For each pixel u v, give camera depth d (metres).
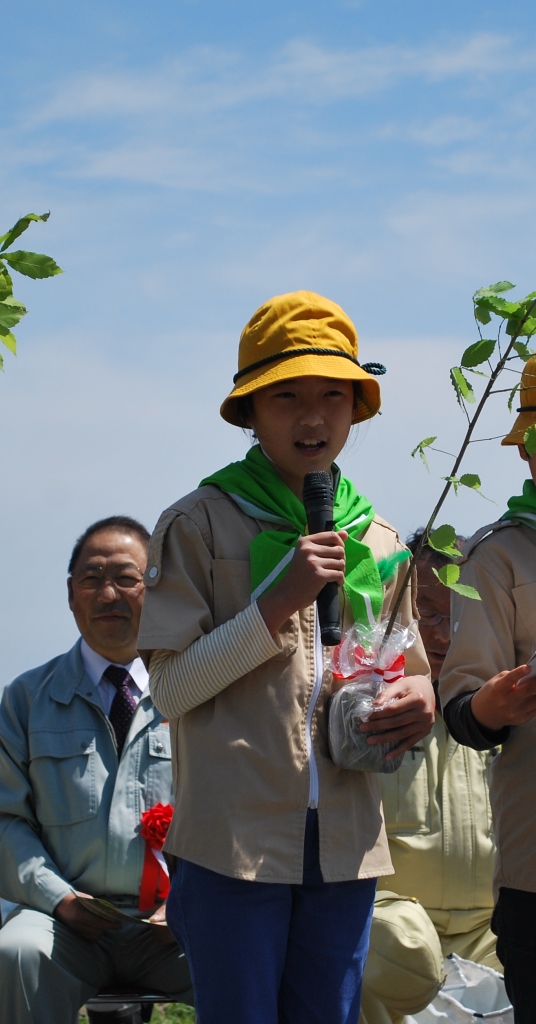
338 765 3.76
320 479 3.82
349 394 4.06
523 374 4.11
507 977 4.10
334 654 3.81
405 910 5.15
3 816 5.37
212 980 3.58
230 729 3.69
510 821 4.07
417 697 3.76
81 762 5.36
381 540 4.18
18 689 5.59
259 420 4.03
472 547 4.32
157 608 3.79
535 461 4.34
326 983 3.71
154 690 3.79
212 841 3.61
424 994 5.02
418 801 5.56
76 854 5.28
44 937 4.94
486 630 4.16
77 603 5.65
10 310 3.20
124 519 5.87
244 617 3.62
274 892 3.65
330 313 4.07
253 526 3.90
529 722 4.07
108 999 5.21
